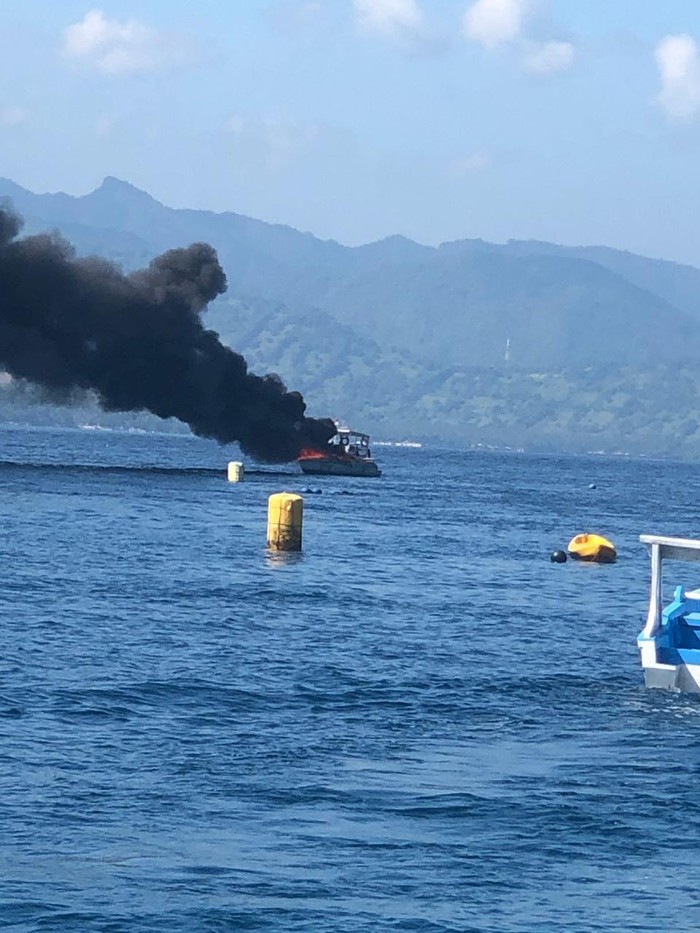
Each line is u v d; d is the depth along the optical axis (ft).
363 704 233.55
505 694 246.68
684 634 258.98
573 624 353.10
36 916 130.21
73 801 165.89
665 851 156.04
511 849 154.81
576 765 193.47
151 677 245.45
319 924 130.62
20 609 323.78
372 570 462.60
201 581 400.88
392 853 151.94
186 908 133.28
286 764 188.44
